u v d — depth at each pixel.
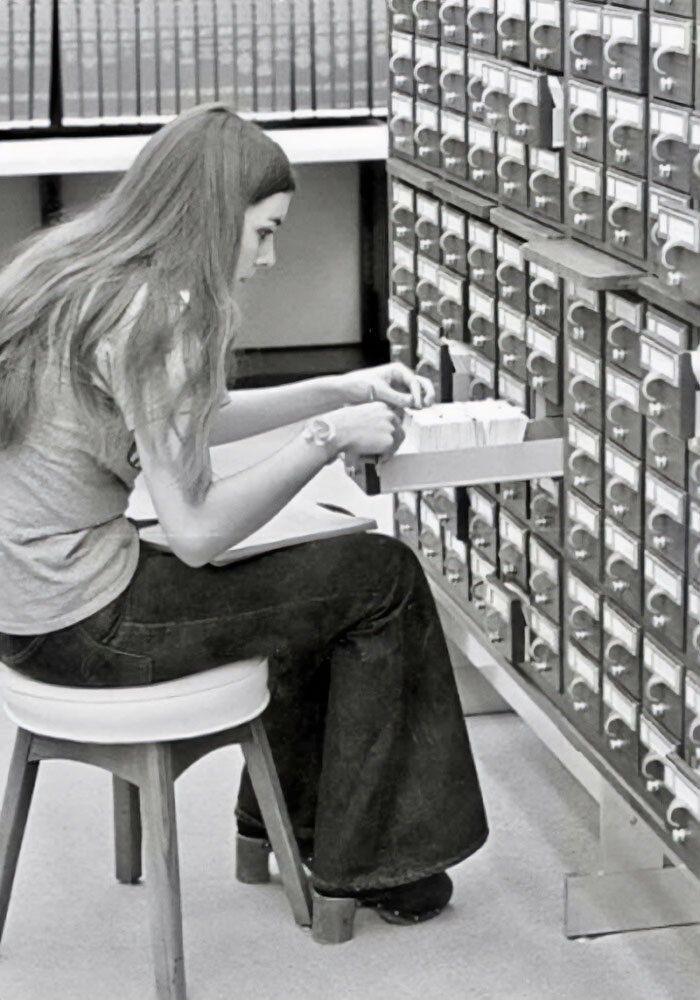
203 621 2.29
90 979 2.38
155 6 4.38
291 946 2.47
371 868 2.45
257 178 2.27
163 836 2.26
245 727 2.39
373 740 2.42
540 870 2.68
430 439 2.46
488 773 3.05
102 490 2.29
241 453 4.78
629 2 2.23
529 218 2.70
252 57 4.46
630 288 2.25
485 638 3.02
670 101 2.13
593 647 2.57
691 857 2.25
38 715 2.31
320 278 5.11
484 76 2.75
